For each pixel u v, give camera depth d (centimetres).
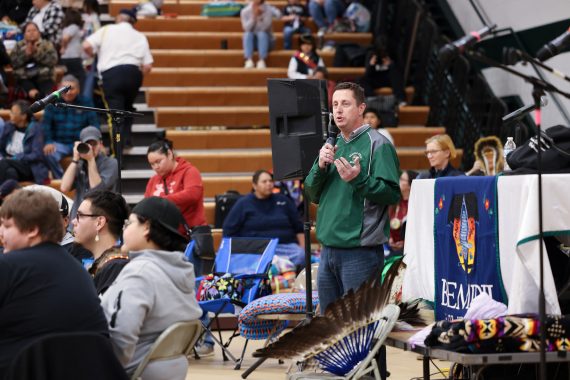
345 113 575
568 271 518
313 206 1217
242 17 1520
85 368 397
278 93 662
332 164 582
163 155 895
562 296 524
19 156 1221
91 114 1241
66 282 413
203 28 1598
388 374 577
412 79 1577
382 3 1602
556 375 521
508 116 558
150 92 1416
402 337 516
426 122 1490
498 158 942
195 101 1435
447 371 703
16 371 389
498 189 511
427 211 585
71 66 1381
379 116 1259
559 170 522
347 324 491
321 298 592
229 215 1064
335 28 1619
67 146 1229
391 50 1611
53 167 1215
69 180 946
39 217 418
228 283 833
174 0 1669
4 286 401
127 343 435
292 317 775
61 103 741
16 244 420
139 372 445
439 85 1469
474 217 530
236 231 1057
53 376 392
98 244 523
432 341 476
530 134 1252
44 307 404
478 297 495
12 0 1554
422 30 1525
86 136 941
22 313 402
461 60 1416
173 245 470
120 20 1271
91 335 401
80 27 1401
